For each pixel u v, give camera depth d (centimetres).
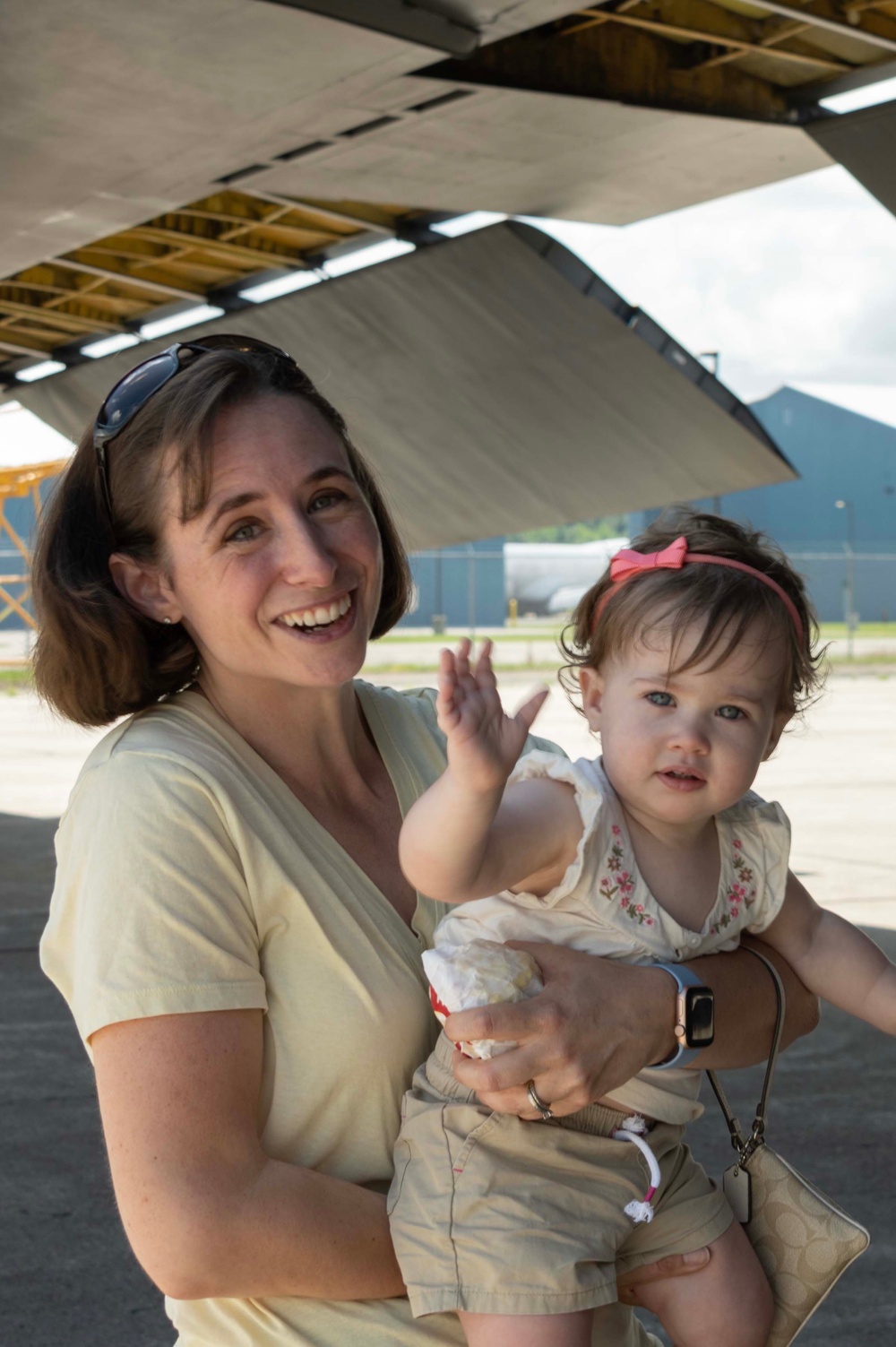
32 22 671
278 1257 139
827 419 6138
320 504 159
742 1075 562
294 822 156
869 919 771
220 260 1312
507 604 5878
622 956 166
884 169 886
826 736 1839
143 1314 363
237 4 646
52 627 163
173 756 149
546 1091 150
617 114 885
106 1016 138
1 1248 399
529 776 168
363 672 2845
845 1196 436
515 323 1194
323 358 1388
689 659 164
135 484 159
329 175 991
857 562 5256
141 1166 136
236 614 156
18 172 933
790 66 902
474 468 1454
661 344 1141
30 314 1458
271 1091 148
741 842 178
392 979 155
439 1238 150
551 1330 149
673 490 1360
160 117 823
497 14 686
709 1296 164
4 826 1184
